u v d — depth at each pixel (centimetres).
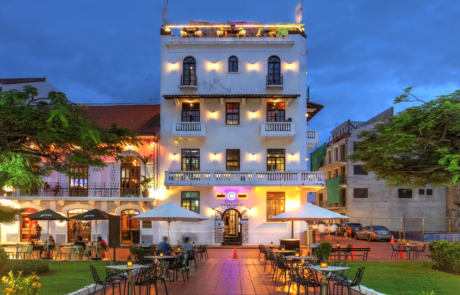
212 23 3666
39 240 3228
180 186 3291
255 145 3391
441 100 1773
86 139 1748
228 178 3262
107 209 3331
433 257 1906
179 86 3419
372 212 4956
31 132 1772
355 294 1405
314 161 5256
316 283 1255
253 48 3441
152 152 3359
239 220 3334
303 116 3406
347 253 2280
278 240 3294
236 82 3428
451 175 1955
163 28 3478
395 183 2219
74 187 3353
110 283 1312
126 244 3284
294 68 3419
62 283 1507
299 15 3534
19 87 3584
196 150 3403
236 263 2222
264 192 3334
